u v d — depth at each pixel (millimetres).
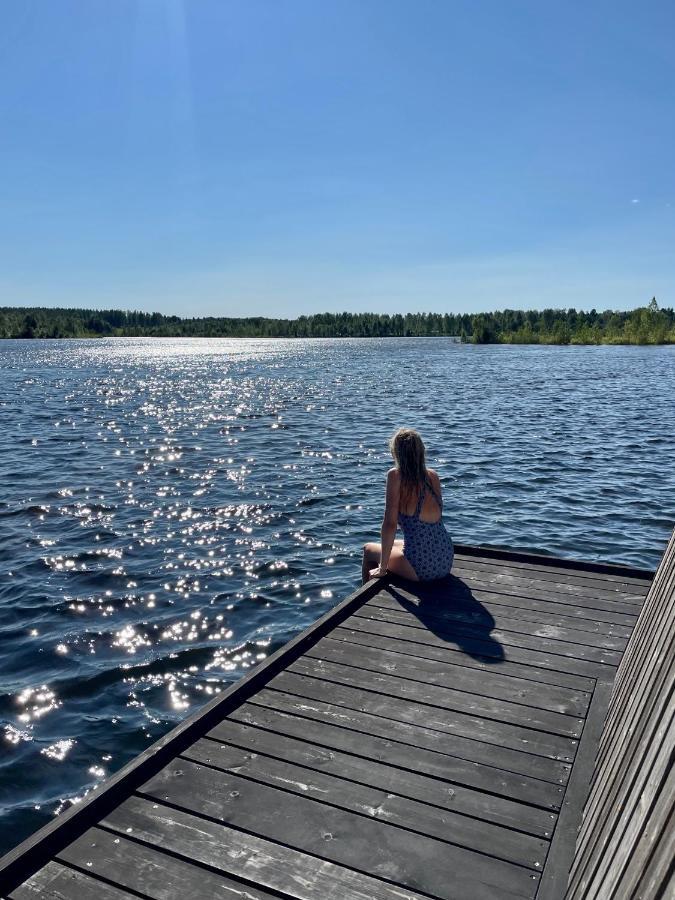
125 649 6547
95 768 4801
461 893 2459
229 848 2680
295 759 3250
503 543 9867
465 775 3137
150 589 7996
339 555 9250
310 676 4055
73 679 5973
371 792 3020
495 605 5137
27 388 36625
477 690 3895
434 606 5109
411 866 2590
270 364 62219
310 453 16906
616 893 1448
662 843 1222
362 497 12438
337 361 67188
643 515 11367
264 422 22781
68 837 2729
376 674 4078
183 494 12609
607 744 2795
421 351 95125
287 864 2598
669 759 1367
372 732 3479
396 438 5371
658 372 47438
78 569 8625
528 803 2945
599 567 5863
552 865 2562
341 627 4742
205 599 7719
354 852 2660
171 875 2543
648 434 19906
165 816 2863
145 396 32375
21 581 8203
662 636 2223
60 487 13102
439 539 5500
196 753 3299
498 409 26562
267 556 9180
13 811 4352
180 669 6180
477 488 13219
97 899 2426
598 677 4043
